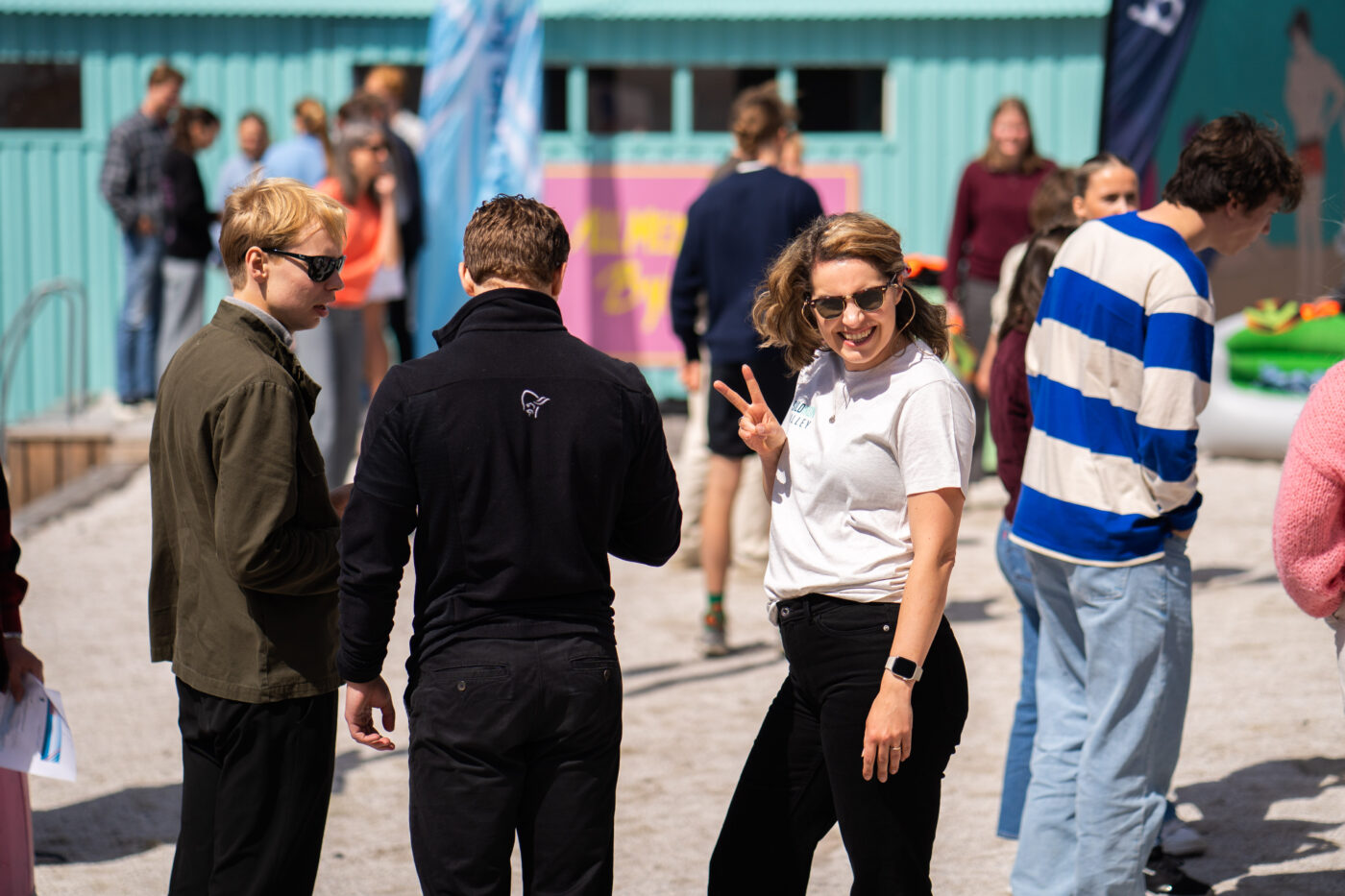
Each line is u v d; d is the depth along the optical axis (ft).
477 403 15.06
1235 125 18.26
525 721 14.99
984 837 23.57
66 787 26.68
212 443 15.76
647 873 22.57
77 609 39.40
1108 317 18.33
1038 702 20.62
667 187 62.75
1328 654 31.86
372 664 15.34
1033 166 44.50
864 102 63.57
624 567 43.34
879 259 15.83
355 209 40.24
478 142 56.54
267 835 16.26
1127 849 18.80
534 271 15.76
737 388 32.65
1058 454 18.93
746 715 29.76
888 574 16.02
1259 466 54.49
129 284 58.34
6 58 62.90
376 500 14.98
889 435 15.90
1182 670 18.84
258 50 62.85
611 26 62.44
